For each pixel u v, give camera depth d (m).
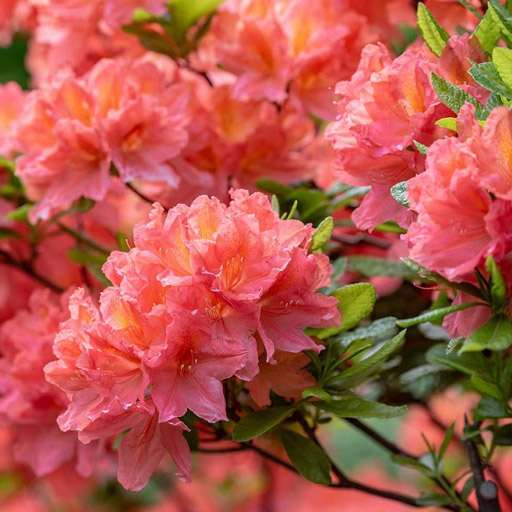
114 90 1.05
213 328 0.86
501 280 0.82
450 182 0.83
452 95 0.86
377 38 1.15
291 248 0.87
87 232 1.22
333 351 0.92
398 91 0.89
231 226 0.86
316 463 0.93
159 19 1.11
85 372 0.86
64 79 1.05
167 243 0.87
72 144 1.05
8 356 1.13
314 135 1.21
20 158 1.08
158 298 0.87
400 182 0.90
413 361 1.11
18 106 1.20
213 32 1.12
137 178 1.05
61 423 0.88
